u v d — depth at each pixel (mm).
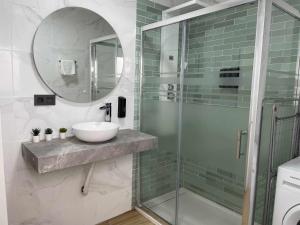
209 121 1850
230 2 1602
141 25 2346
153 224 2242
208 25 2035
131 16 2254
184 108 2064
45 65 1756
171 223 2217
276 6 1540
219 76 1790
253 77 1466
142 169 2537
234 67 1741
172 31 2129
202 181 2182
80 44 1938
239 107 1629
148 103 2410
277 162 1859
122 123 2312
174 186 2275
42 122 1796
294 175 1579
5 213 774
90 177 1991
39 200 1840
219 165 1799
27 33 1655
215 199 2127
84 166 2051
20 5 1604
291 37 1793
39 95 1753
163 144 2297
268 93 1635
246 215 1579
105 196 2256
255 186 1567
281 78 1752
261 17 1392
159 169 2387
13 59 1612
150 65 2348
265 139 1696
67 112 1925
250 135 1503
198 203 2279
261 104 1482
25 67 1671
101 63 2086
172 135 2191
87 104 2041
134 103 2398
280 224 1666
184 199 2316
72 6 1859
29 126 1733
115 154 1742
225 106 1718
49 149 1555
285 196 1627
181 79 2059
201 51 2068
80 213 2096
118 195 2361
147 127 2455
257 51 1426
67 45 1864
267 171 1788
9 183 1683
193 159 2016
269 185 1818
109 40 2119
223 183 1985
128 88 2324
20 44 1632
